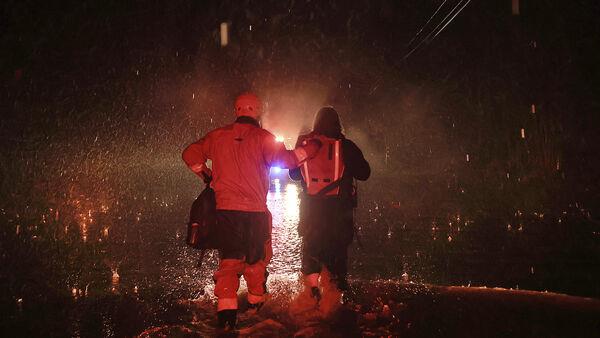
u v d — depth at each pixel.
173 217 12.76
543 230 10.36
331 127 6.80
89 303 6.16
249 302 5.89
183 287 7.00
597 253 8.48
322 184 6.63
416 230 11.13
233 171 5.65
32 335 5.06
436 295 6.52
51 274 7.46
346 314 5.80
